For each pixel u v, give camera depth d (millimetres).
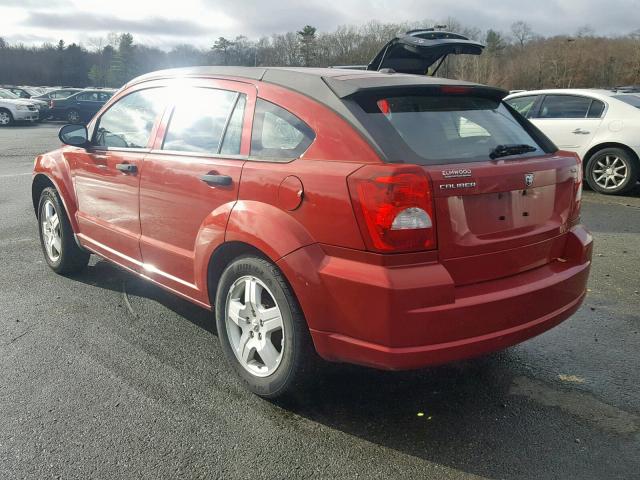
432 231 2535
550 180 2992
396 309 2482
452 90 3105
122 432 2809
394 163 2566
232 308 3184
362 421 2924
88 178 4469
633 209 8086
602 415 2986
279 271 2875
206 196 3291
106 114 4484
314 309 2705
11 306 4410
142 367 3459
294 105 3004
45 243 5293
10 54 97250
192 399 3109
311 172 2742
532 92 10023
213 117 3479
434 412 3014
